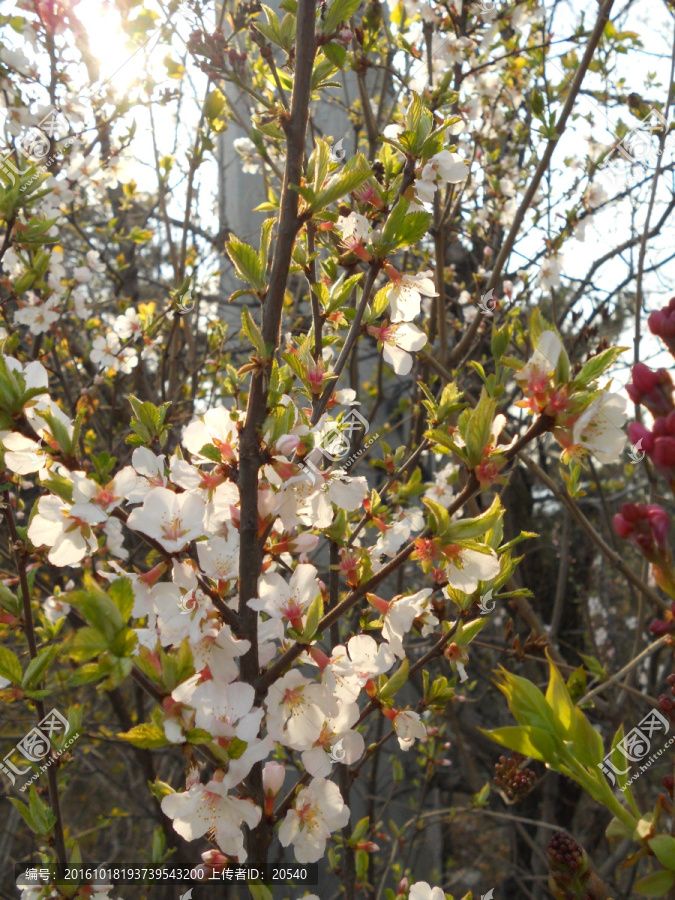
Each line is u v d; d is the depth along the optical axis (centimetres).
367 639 25
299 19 23
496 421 20
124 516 21
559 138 48
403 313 28
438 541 21
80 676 16
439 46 54
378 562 33
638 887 14
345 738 23
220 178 89
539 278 57
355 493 24
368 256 27
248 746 20
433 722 74
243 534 22
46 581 67
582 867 17
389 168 32
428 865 90
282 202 23
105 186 62
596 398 18
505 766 41
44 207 53
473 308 72
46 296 56
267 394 22
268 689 23
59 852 30
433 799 94
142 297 106
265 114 25
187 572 21
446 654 28
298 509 24
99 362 64
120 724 70
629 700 74
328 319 32
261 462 22
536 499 103
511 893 101
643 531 13
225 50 32
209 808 21
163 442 26
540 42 69
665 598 56
